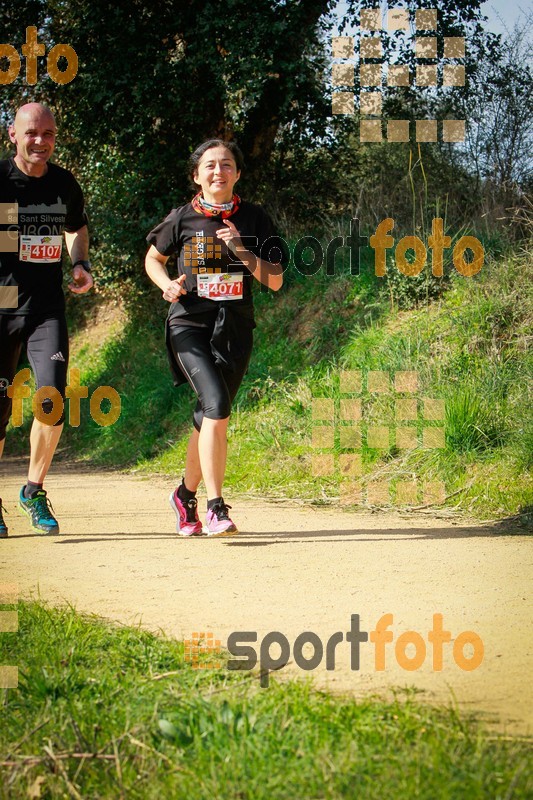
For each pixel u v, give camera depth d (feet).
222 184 17.16
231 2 40.70
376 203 36.78
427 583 13.28
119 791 6.44
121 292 51.01
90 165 47.29
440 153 37.04
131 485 30.48
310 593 12.66
